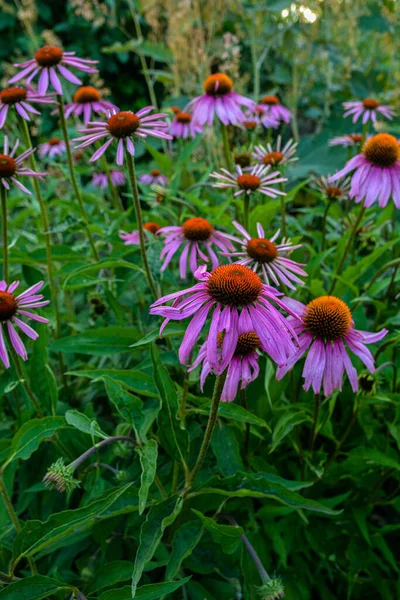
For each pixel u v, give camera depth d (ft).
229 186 2.24
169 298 1.42
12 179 1.98
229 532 1.68
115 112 1.91
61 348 2.00
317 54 4.89
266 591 1.70
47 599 1.79
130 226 2.59
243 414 1.77
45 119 5.35
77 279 2.27
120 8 5.81
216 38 4.26
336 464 2.07
